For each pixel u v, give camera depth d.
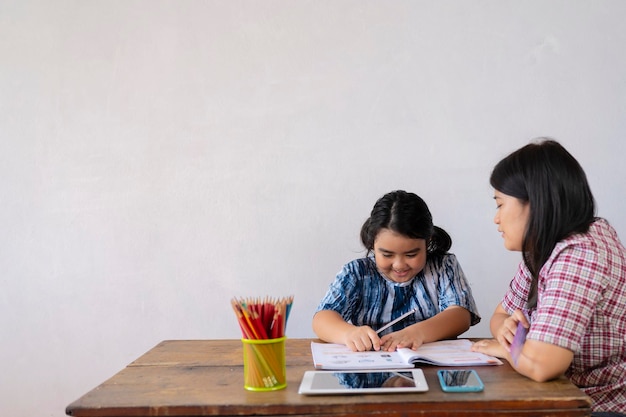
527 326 1.50
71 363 2.48
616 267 1.43
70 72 2.45
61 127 2.45
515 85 2.37
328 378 1.35
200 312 2.45
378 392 1.25
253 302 1.34
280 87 2.41
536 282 1.53
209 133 2.42
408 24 2.38
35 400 2.48
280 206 2.42
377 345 1.61
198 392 1.31
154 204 2.44
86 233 2.46
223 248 2.43
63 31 2.45
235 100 2.42
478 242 2.38
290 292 2.43
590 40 2.35
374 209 1.85
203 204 2.43
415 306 1.94
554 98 2.36
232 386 1.35
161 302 2.45
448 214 2.38
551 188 1.46
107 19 2.44
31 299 2.47
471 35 2.37
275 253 2.43
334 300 1.91
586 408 1.20
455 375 1.35
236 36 2.41
